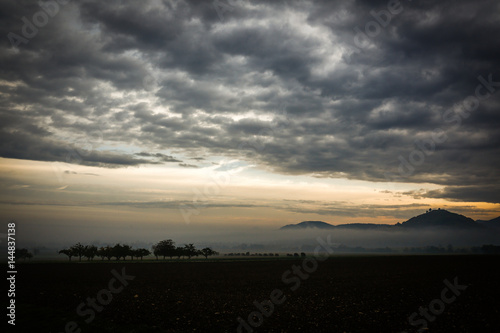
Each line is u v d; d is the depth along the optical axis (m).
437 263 84.00
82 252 137.50
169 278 50.50
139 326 19.23
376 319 20.88
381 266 76.06
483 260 95.25
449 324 19.39
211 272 63.44
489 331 17.94
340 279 47.56
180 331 18.36
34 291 33.81
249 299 29.25
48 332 17.97
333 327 19.06
